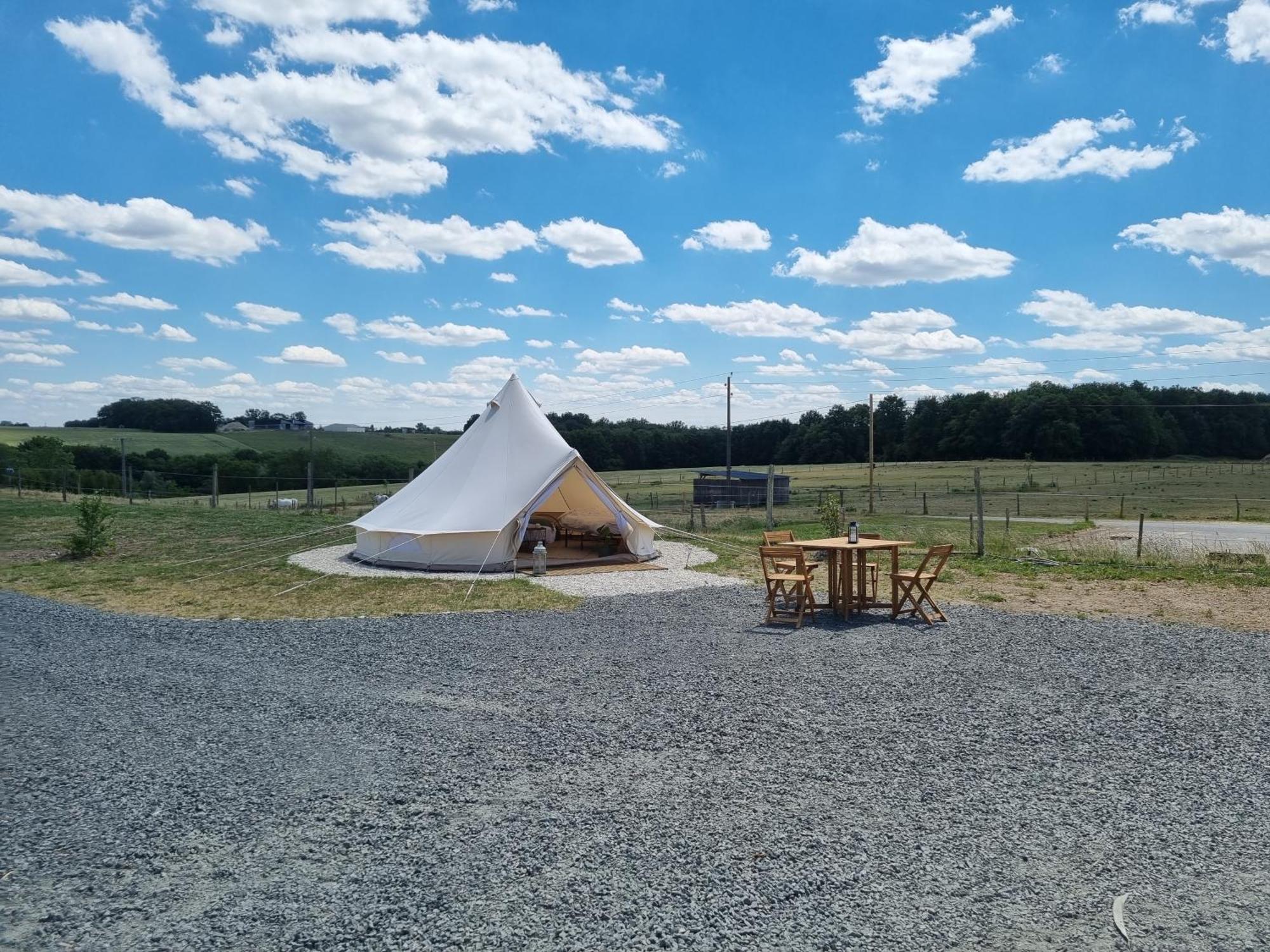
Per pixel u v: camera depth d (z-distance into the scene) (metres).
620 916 3.16
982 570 13.04
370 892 3.37
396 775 4.68
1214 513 32.62
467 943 2.99
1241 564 13.41
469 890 3.38
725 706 5.94
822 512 18.53
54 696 6.51
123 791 4.50
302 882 3.46
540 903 3.26
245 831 3.97
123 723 5.75
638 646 8.01
